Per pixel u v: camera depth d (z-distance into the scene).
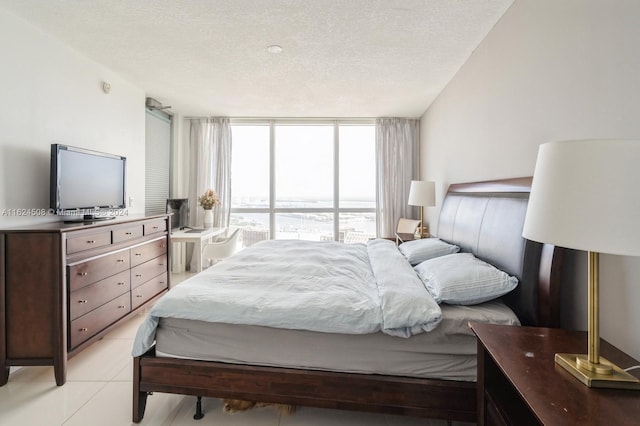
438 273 1.77
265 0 1.98
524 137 1.85
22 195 2.24
